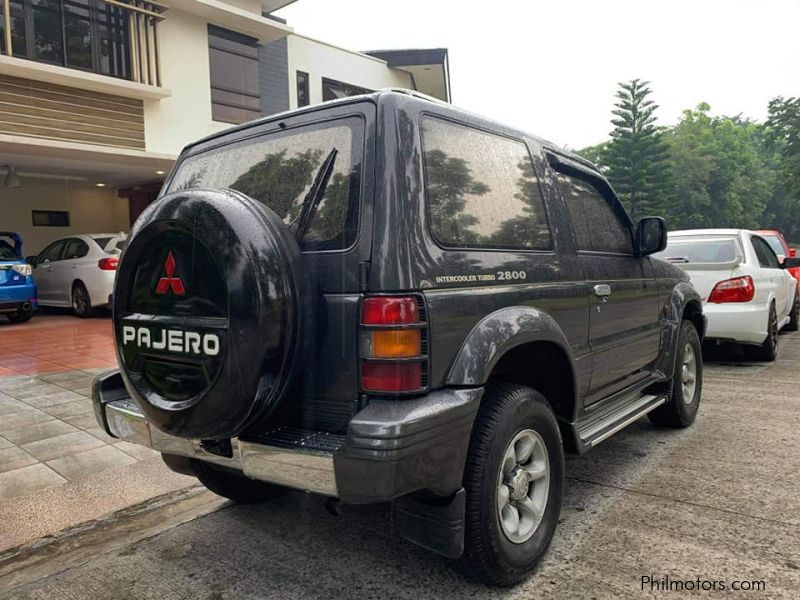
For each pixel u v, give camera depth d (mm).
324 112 2596
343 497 2115
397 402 2162
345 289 2275
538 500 2836
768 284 7176
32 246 14852
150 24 12266
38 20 10766
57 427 4953
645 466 4062
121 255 2572
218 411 2217
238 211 2262
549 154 3357
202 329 2246
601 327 3475
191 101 13117
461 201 2580
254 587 2729
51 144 10617
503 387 2736
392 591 2656
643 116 44688
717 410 5402
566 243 3238
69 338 9000
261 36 14656
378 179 2291
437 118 2590
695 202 55844
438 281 2324
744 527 3143
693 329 4926
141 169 13102
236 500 3564
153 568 2924
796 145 41562
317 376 2332
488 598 2580
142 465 4203
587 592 2592
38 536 3242
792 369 7078
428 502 2396
